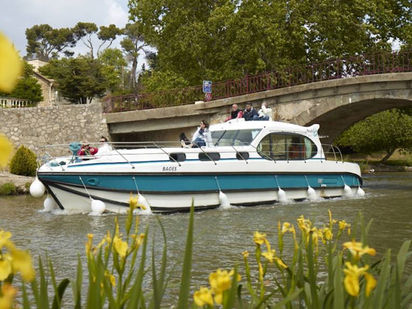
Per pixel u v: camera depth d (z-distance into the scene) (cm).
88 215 1106
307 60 3061
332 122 2566
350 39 3025
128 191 1123
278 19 2955
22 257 70
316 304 171
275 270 556
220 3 3300
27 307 116
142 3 3475
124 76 8056
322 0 2866
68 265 604
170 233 841
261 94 2295
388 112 4828
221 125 1388
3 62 50
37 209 1284
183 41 3180
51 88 5706
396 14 3266
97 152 1281
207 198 1213
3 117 2519
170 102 2578
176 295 449
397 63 2208
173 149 1194
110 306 125
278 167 1353
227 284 84
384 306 158
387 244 712
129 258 620
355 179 1588
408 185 2177
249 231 860
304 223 186
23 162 2184
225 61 3162
